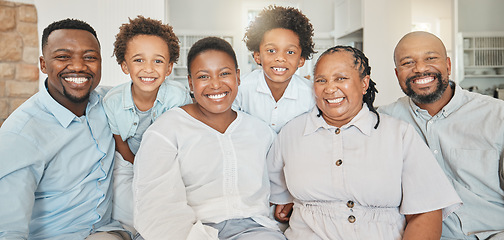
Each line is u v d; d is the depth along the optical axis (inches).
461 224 54.0
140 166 48.4
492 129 53.3
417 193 48.5
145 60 56.5
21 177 44.6
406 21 216.2
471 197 54.2
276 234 49.1
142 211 45.3
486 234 52.2
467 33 213.8
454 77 185.9
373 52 214.8
